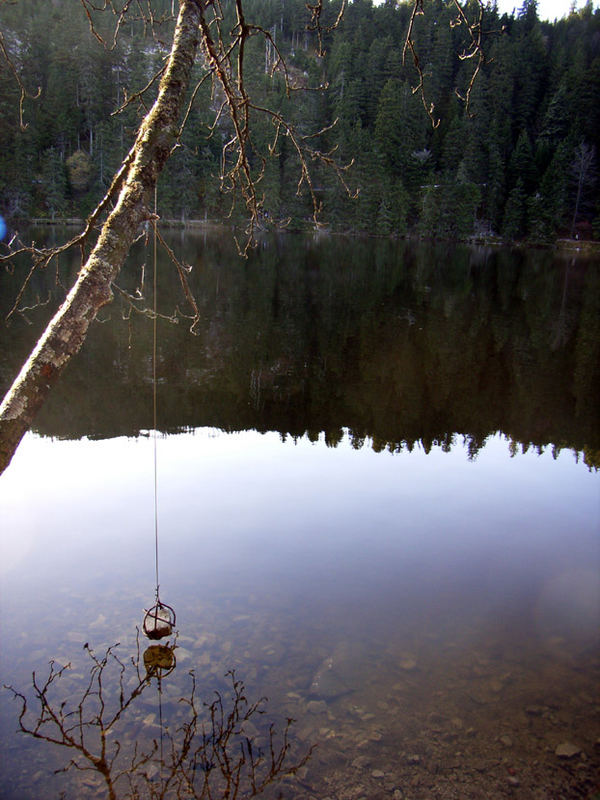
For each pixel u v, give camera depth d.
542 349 12.12
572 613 3.77
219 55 2.84
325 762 2.59
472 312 16.23
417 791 2.47
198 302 15.96
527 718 2.89
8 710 2.79
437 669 3.20
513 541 4.71
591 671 3.25
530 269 30.91
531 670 3.23
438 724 2.83
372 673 3.15
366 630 3.51
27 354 9.71
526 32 74.19
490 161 58.41
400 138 59.72
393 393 8.96
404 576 4.13
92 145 50.22
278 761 2.59
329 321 14.30
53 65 53.56
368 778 2.53
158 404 7.99
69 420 7.19
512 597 3.94
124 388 8.63
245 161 3.14
